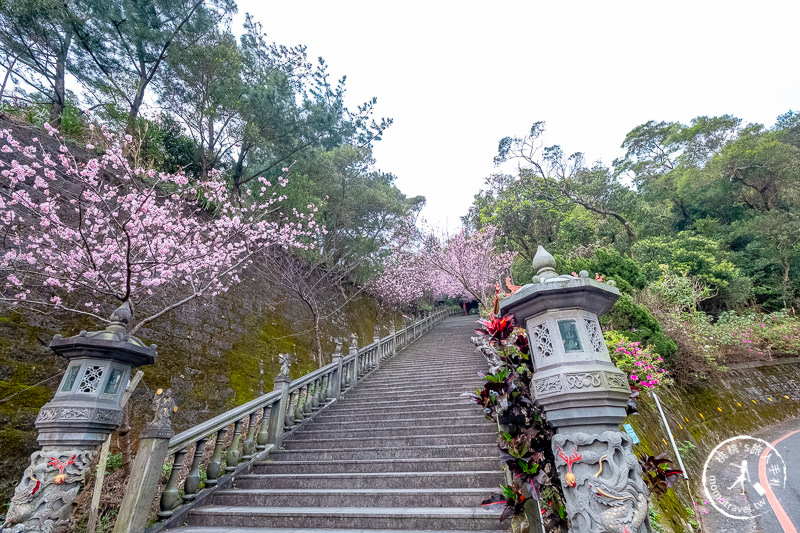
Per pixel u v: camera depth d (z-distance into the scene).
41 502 2.69
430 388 8.40
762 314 13.91
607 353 2.63
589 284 2.58
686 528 5.00
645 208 17.52
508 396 2.99
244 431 7.14
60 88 8.07
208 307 9.05
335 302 14.98
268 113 10.09
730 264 14.00
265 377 9.82
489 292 14.83
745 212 18.28
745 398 10.15
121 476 5.19
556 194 17.67
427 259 15.30
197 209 8.55
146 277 6.54
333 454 5.48
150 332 7.43
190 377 7.86
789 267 15.06
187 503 4.22
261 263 11.45
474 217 18.48
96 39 7.97
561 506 2.61
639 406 6.48
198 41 9.38
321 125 11.09
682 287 11.97
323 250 13.82
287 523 3.91
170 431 3.87
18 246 5.87
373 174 17.75
